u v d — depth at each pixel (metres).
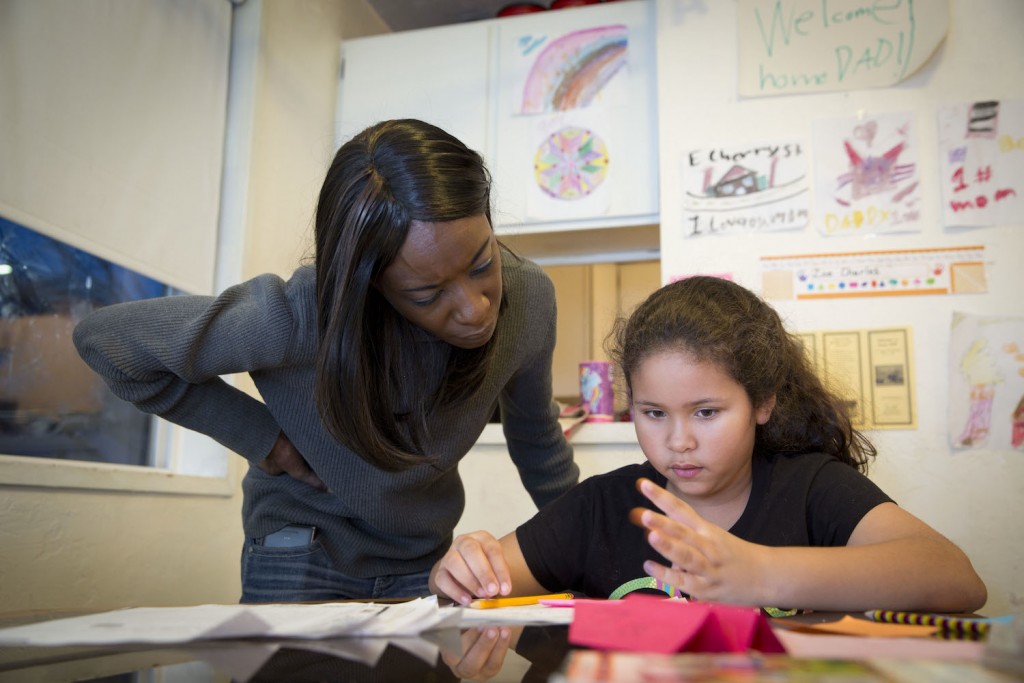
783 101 1.89
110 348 0.94
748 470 0.90
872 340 1.75
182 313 0.97
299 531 1.11
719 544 0.61
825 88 1.87
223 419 1.05
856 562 0.63
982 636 0.48
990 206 1.73
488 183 0.87
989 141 1.76
